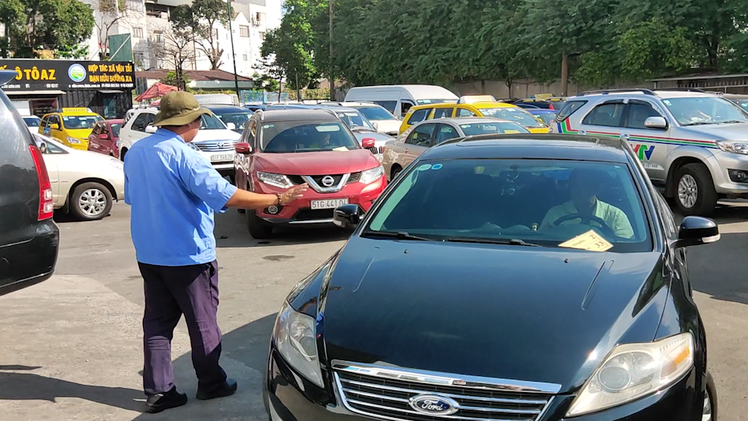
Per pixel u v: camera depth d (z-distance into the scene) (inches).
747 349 185.6
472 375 99.9
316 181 333.7
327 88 2233.0
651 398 100.3
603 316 109.7
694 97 420.5
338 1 1675.7
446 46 1339.8
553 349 103.2
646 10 1001.5
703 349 113.3
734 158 360.2
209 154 560.7
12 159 176.9
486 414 98.5
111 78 1579.7
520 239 144.9
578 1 1090.7
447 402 99.5
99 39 2559.1
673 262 135.6
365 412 103.0
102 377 174.1
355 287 124.9
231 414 153.1
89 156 438.9
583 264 129.0
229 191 145.1
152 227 146.3
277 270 290.4
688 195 389.1
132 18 2883.9
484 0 1290.6
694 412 105.0
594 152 170.2
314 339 113.7
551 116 818.8
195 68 3024.1
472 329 108.0
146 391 153.2
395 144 507.8
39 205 182.7
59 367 180.4
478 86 1464.1
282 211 334.3
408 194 165.8
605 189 155.9
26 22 1983.3
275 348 121.0
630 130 426.9
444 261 132.6
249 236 371.9
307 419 107.5
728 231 342.0
